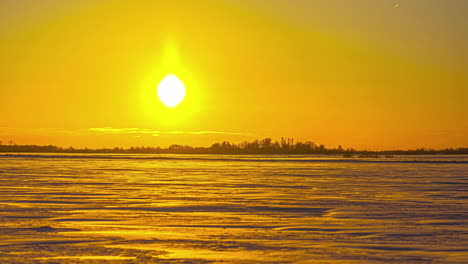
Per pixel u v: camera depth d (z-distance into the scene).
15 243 21.80
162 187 47.31
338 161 129.62
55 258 19.38
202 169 82.06
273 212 31.25
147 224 26.59
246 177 62.50
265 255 20.02
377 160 139.50
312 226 26.27
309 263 18.92
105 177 60.28
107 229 25.09
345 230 25.14
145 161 122.19
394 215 30.05
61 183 50.59
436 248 21.19
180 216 29.38
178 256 19.81
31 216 28.86
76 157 156.00
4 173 66.94
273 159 148.75
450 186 49.12
